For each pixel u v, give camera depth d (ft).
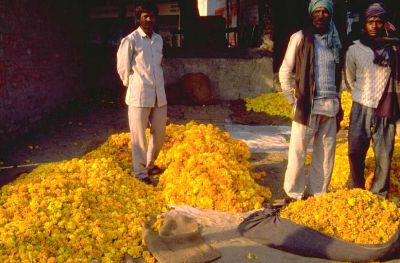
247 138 27.78
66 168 18.47
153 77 18.67
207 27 46.65
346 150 20.43
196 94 38.37
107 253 13.23
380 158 16.43
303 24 44.32
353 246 13.24
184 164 18.24
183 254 13.08
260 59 40.63
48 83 33.40
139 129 18.81
